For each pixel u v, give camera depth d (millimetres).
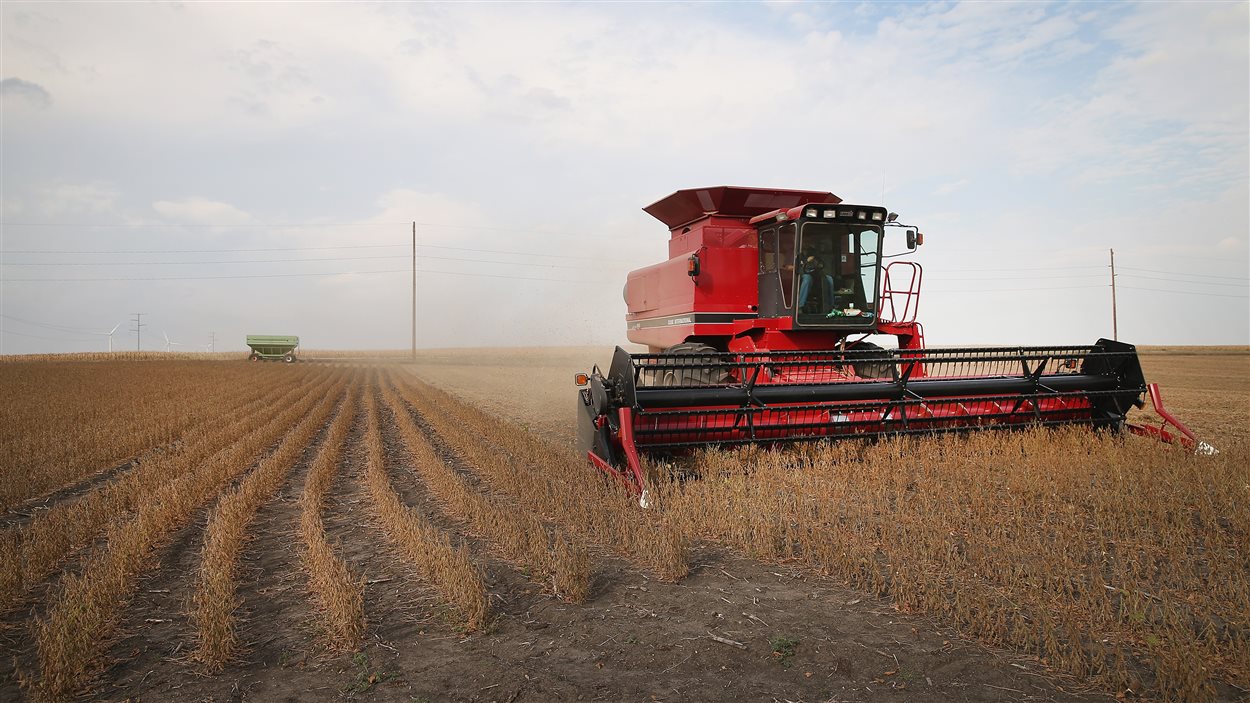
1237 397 22000
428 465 10078
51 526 6871
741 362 8812
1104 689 3756
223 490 9312
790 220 11648
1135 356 10258
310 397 23484
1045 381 10102
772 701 3725
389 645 4488
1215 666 3916
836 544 5852
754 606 5020
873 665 4094
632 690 3871
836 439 9180
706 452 8570
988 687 3811
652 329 14359
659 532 6137
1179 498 6941
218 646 4242
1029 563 5434
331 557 5621
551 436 13680
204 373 37469
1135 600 4414
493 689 3900
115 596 5176
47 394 23500
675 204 13617
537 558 5902
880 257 11953
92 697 3855
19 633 4758
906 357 9891
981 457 8844
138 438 13242
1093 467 8438
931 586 5086
